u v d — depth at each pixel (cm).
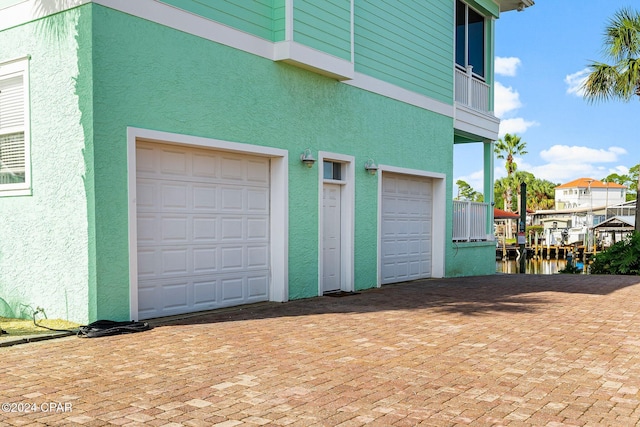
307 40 899
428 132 1291
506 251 4419
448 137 1369
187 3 744
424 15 1281
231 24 809
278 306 852
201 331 649
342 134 1023
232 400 408
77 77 641
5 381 445
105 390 425
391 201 1203
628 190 8794
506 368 503
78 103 641
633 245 1587
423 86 1275
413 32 1241
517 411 395
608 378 476
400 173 1205
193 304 786
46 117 673
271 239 905
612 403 413
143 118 684
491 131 1576
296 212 921
